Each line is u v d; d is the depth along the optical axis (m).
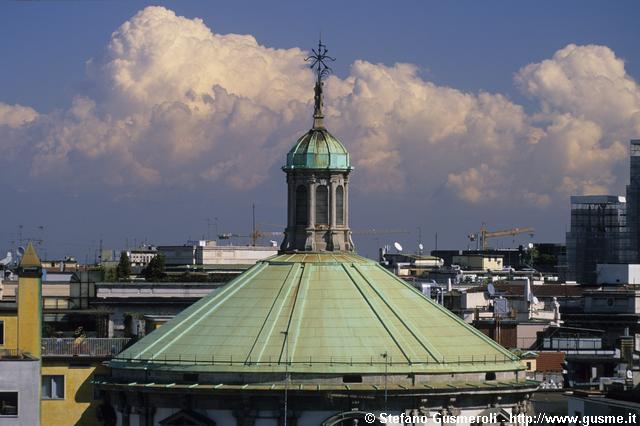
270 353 191.62
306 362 190.25
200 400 191.62
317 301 198.75
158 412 194.62
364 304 198.88
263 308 198.75
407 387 189.88
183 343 196.50
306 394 188.62
